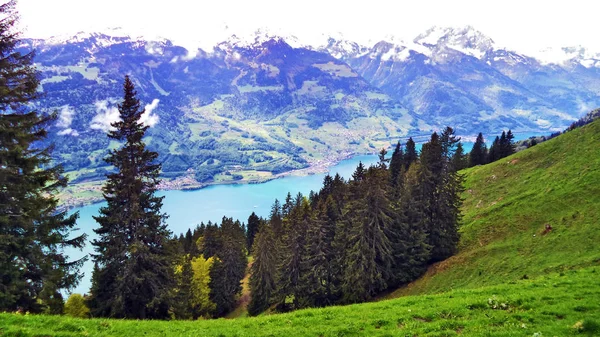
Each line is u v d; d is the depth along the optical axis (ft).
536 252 143.84
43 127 83.66
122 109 99.25
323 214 188.65
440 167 176.76
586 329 54.19
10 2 75.77
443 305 74.69
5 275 74.43
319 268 167.53
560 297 72.08
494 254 157.07
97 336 60.44
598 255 117.70
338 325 67.92
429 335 58.85
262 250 204.03
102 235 101.86
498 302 72.13
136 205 96.27
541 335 52.95
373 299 165.99
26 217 78.33
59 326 61.31
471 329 59.77
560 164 212.64
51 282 81.10
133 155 99.81
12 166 77.00
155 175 101.86
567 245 137.49
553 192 184.65
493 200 222.28
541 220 168.25
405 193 179.01
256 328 69.00
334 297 172.86
